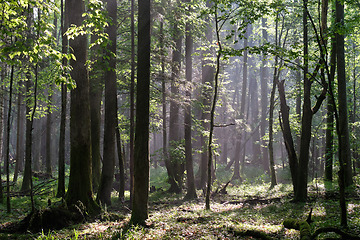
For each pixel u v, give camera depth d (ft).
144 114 34.78
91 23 32.17
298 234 26.76
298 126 71.20
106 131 48.24
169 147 62.54
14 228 34.42
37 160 96.27
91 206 40.47
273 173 71.97
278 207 42.14
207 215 38.60
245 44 102.89
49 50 28.17
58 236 30.58
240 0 42.34
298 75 84.12
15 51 26.37
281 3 43.29
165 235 29.14
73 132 40.57
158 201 53.83
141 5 34.99
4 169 90.84
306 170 45.34
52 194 55.72
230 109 91.15
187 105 57.21
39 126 117.80
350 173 53.57
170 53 67.00
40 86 56.13
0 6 26.81
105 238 29.25
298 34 83.87
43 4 27.99
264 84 119.96
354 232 25.94
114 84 48.88
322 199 44.73
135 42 64.64
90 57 51.88
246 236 27.91
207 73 71.87
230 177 97.50
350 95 83.51
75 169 40.42
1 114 71.26
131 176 45.47
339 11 52.19
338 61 54.49
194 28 60.44
